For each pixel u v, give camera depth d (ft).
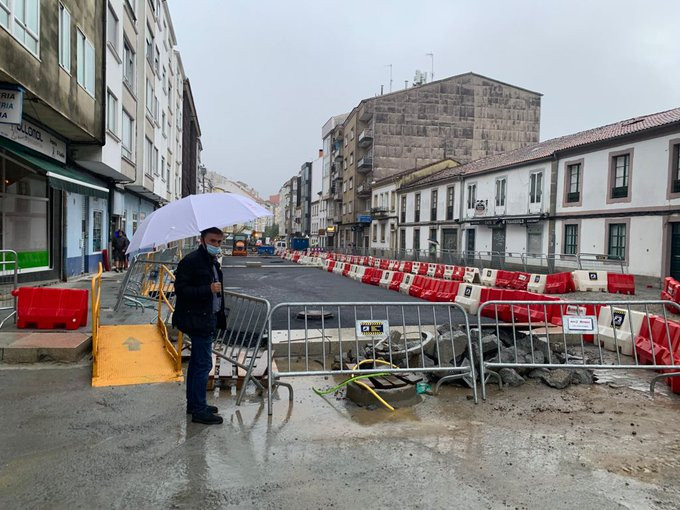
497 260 84.79
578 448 13.48
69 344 20.67
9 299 31.30
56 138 43.65
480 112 157.28
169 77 111.45
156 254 37.45
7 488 10.69
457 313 38.22
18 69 29.37
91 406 15.83
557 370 19.89
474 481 11.48
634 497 10.84
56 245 46.93
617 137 72.84
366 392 16.80
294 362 23.17
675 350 20.59
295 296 49.55
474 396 17.53
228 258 155.53
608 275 58.29
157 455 12.48
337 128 225.97
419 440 13.89
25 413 15.11
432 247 133.90
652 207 68.23
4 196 37.96
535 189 92.84
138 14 70.74
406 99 156.15
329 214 246.88
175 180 126.00
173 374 18.97
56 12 35.47
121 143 58.13
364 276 68.13
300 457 12.59
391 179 154.92
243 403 16.84
